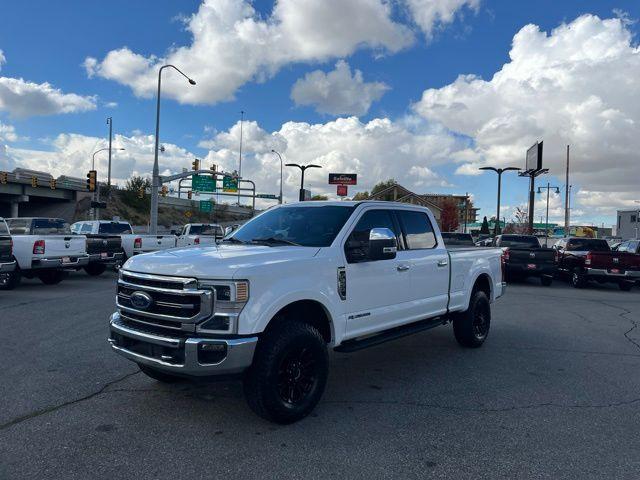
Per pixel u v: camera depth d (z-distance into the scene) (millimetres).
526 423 4551
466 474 3600
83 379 5562
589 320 10094
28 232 15406
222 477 3496
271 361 4191
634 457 3895
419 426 4445
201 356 4012
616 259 16016
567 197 47531
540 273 17297
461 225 98312
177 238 19125
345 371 6191
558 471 3660
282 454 3854
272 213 5926
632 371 6273
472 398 5211
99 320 8773
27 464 3633
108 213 64500
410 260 5910
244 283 4074
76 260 13641
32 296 11641
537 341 7988
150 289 4309
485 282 7938
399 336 5727
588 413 4812
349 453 3895
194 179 50312
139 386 5363
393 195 61625
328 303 4738
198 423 4422
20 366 6016
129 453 3830
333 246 4977
